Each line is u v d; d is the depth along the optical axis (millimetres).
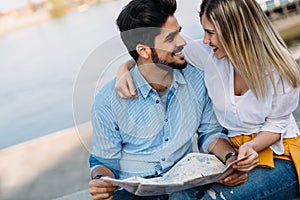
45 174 2451
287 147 1274
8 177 2506
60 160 2578
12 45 12070
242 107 1258
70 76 6520
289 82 1217
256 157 1131
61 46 9594
